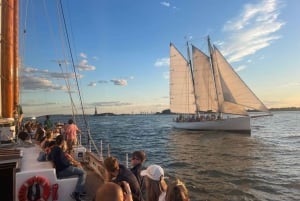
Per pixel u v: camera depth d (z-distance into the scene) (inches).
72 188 265.6
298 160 1048.8
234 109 2267.5
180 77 2669.8
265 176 770.2
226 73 2231.8
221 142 1803.6
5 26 325.1
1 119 322.0
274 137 2017.7
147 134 2442.2
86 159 461.1
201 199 564.7
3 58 325.1
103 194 110.6
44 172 254.1
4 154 228.5
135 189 204.7
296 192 611.8
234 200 560.4
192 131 2632.9
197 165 970.7
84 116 500.7
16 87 468.4
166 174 812.6
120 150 1330.0
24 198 245.4
